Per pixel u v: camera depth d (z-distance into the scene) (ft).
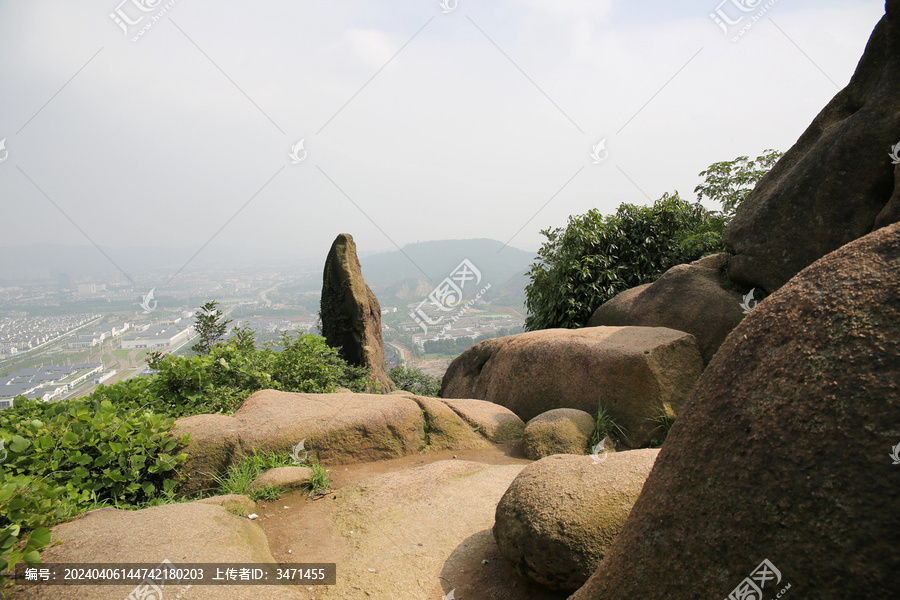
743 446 4.66
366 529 10.74
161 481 13.33
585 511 8.04
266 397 16.88
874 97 15.05
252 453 14.17
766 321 5.04
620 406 16.29
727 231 19.33
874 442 3.90
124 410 15.55
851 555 3.79
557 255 28.58
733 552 4.42
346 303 39.32
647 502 5.39
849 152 15.31
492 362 22.02
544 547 7.95
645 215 28.02
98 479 12.37
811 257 16.40
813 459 4.16
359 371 34.19
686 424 5.34
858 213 15.30
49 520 9.45
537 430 15.65
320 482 13.08
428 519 10.94
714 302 18.89
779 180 17.75
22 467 11.57
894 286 4.31
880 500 3.76
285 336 24.68
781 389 4.56
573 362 17.88
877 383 4.03
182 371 18.37
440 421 16.67
